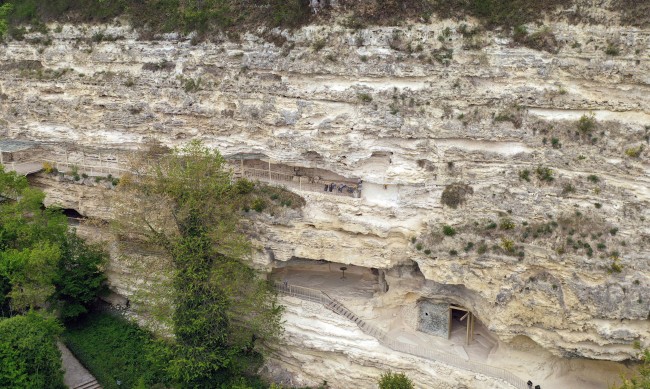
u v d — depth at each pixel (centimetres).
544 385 3362
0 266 3678
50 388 3388
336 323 3678
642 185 3089
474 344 3647
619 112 3173
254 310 3650
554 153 3247
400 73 3459
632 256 3034
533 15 3275
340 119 3581
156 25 4216
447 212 3441
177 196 3591
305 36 3672
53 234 4112
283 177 4003
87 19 4447
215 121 3994
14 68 4700
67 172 4609
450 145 3428
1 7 4847
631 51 3080
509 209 3322
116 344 4112
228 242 3597
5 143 4712
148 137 4278
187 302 3519
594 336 3117
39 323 3519
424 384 3466
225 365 3509
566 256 3131
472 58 3356
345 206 3638
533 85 3284
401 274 3684
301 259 4019
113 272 4447
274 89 3753
